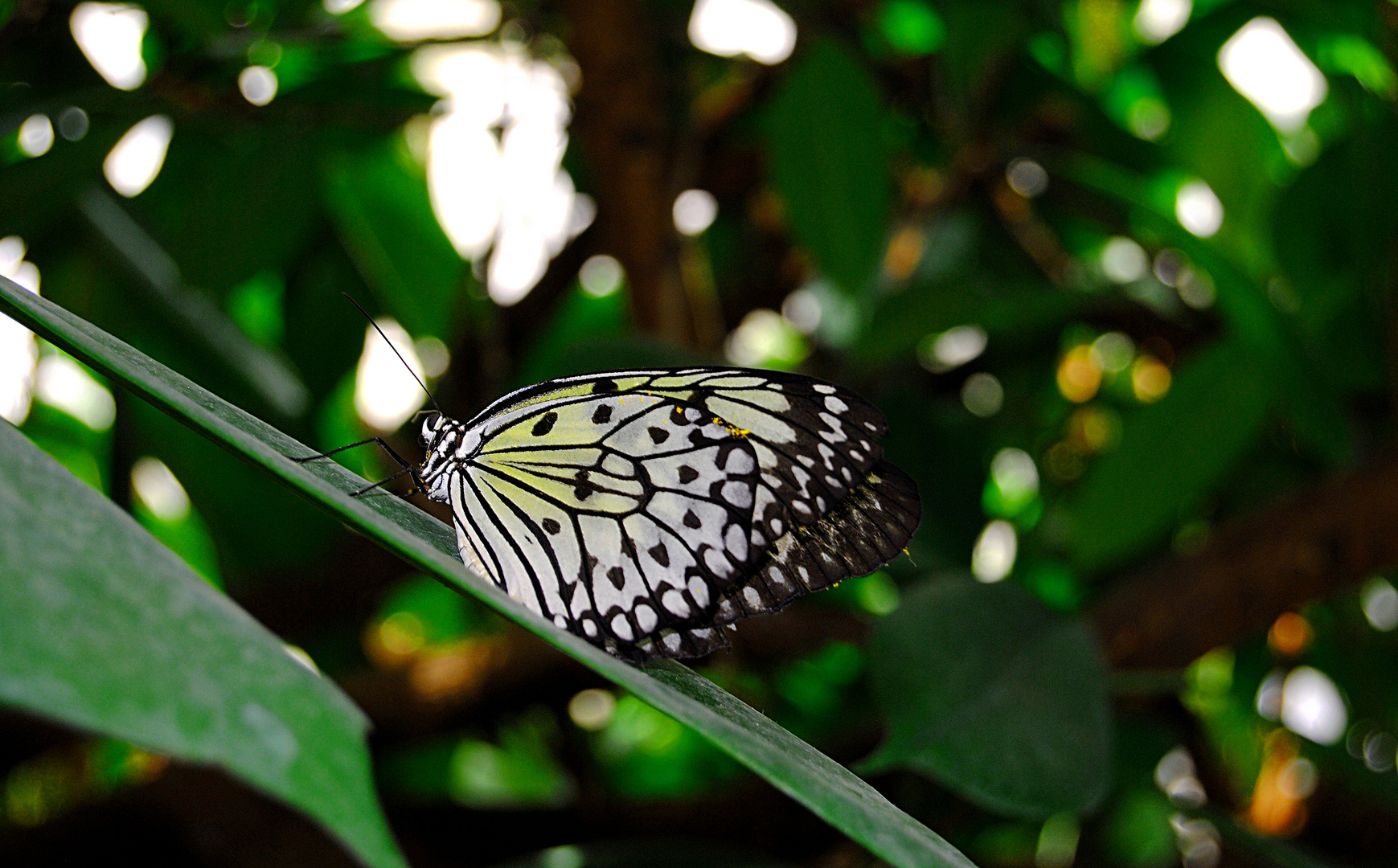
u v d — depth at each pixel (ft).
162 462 1.81
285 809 1.71
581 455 1.43
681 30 1.90
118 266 1.80
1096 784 1.44
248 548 1.83
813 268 2.03
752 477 1.41
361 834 0.64
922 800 1.68
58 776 1.87
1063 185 2.08
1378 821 1.85
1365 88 1.77
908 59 2.00
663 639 1.42
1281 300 1.87
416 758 2.09
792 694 2.04
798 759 1.21
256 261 1.81
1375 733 2.03
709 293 2.22
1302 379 1.75
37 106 1.63
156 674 0.67
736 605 1.42
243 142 1.77
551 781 2.26
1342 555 1.71
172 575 0.82
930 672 1.48
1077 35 1.94
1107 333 2.21
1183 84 1.88
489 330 1.88
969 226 2.10
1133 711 1.80
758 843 1.79
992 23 1.83
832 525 1.40
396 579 1.86
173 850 1.69
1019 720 1.46
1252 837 1.64
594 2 1.76
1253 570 1.73
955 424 1.86
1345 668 2.06
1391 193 1.74
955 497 1.83
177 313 1.81
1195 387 1.78
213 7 1.66
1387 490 1.70
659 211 1.85
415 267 1.89
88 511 0.84
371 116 1.75
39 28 1.72
